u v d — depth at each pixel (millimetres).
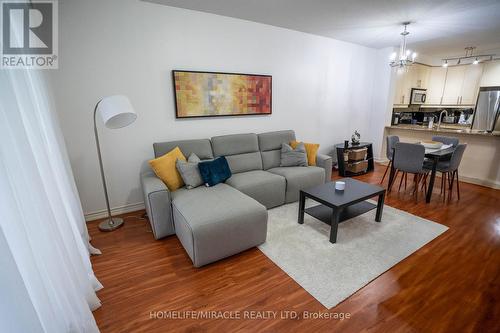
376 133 5367
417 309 1562
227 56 3289
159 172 2568
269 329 1434
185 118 3154
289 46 3822
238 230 2057
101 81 2605
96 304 1591
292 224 2674
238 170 3254
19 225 952
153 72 2850
